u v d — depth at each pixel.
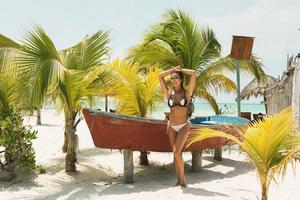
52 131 19.47
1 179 7.69
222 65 12.54
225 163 9.70
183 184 7.00
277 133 4.99
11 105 8.00
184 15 12.23
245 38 10.71
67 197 6.49
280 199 6.30
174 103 6.91
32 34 7.30
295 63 11.72
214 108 14.31
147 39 12.52
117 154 11.24
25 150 7.78
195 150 8.21
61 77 7.29
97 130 7.30
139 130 7.45
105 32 8.50
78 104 8.29
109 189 7.02
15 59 7.19
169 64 12.47
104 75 8.31
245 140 5.21
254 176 8.12
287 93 13.79
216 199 6.05
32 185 7.39
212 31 12.52
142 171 9.02
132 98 8.76
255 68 12.93
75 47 8.73
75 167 8.48
